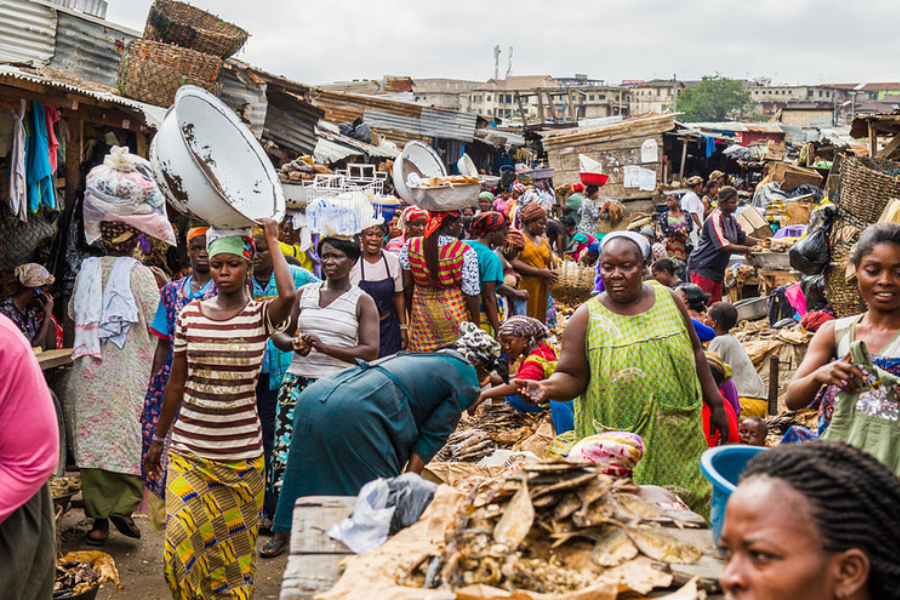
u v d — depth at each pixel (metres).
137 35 10.95
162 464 5.04
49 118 6.56
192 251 5.00
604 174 21.77
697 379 3.95
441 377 3.82
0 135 6.16
